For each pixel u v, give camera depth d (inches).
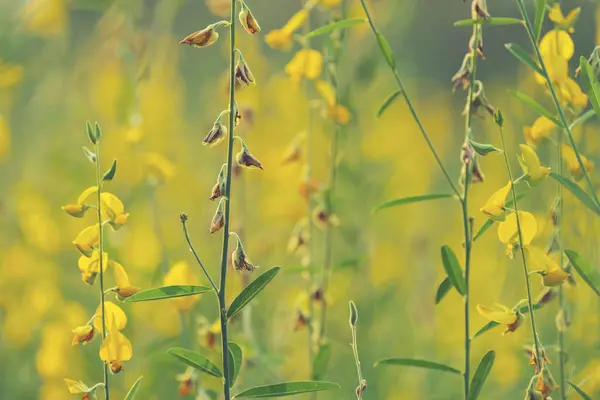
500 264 295.3
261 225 353.4
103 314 149.9
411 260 343.3
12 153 382.9
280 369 293.4
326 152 314.2
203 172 419.8
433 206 426.0
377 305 303.7
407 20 349.4
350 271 301.6
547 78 166.6
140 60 306.0
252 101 315.0
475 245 348.8
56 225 323.3
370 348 292.4
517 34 551.5
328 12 266.4
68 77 410.6
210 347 219.8
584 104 179.9
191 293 146.3
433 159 474.9
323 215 247.8
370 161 343.9
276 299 334.3
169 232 338.0
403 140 397.1
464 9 660.7
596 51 166.2
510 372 265.0
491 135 379.9
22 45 389.7
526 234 155.0
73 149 386.6
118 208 153.6
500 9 539.2
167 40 346.3
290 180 317.4
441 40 663.8
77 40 428.1
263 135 349.7
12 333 289.6
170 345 242.7
